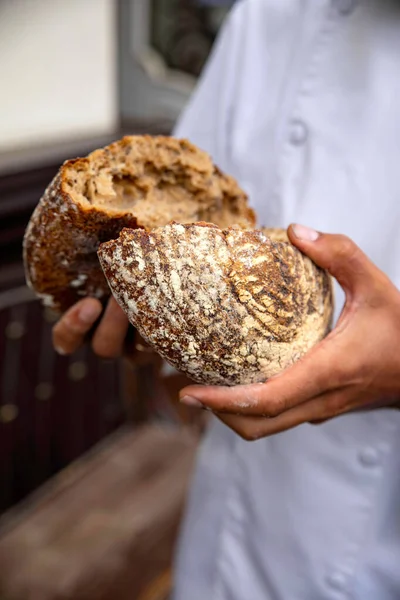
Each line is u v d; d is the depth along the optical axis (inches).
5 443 42.1
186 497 41.8
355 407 19.6
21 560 36.6
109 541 38.0
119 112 48.6
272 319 17.5
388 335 18.4
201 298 17.0
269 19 27.4
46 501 41.3
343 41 24.3
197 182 20.6
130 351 22.7
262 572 28.4
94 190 18.9
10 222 37.6
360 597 26.2
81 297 21.8
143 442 47.0
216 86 29.0
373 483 24.9
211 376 18.1
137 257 17.0
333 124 24.3
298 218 24.3
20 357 41.4
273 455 26.9
